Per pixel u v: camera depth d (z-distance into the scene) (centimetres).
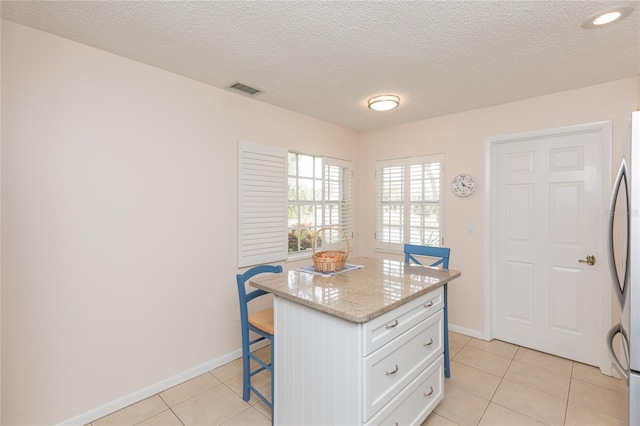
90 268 196
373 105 287
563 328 276
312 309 161
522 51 201
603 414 200
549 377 245
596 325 259
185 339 242
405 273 217
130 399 213
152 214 224
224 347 268
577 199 267
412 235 365
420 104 302
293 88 264
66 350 188
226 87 261
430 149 349
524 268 297
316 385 160
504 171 306
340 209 392
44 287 180
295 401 172
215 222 261
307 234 348
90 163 196
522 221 297
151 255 223
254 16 165
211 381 242
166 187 231
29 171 174
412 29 177
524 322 297
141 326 219
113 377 206
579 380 240
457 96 280
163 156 229
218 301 263
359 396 141
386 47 196
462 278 327
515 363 267
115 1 152
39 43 178
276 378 185
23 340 174
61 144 185
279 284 189
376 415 147
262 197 293
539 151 286
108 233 204
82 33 181
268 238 299
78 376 192
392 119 354
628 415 138
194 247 247
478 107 309
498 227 311
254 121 289
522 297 298
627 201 144
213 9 159
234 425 194
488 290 310
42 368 180
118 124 207
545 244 284
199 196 250
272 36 184
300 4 155
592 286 260
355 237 412
